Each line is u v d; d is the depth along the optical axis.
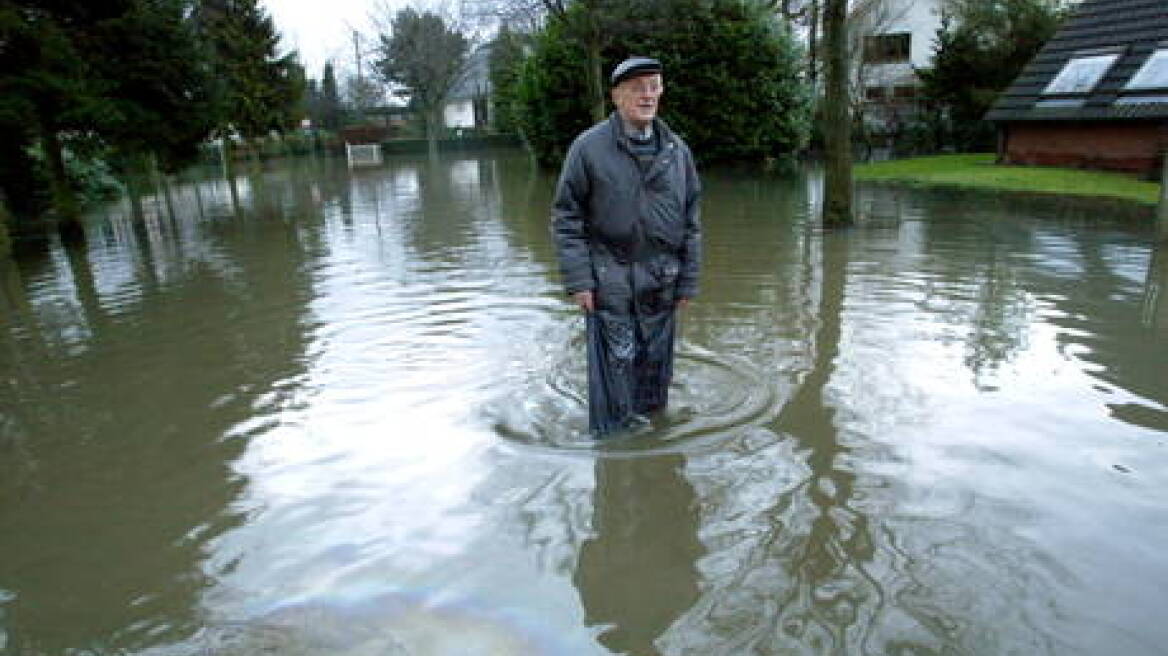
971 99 18.36
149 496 3.66
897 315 5.83
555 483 3.54
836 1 9.38
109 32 12.92
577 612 2.68
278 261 9.70
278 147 41.34
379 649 2.54
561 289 7.28
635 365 4.09
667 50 18.08
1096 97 12.29
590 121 19.72
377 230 12.16
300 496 3.56
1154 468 3.47
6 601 2.91
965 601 2.64
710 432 3.98
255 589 2.89
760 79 17.97
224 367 5.46
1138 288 6.30
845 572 2.82
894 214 10.75
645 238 3.91
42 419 4.71
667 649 2.48
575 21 15.59
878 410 4.16
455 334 5.91
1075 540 2.96
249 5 32.47
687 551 2.99
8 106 10.94
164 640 2.64
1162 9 12.20
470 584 2.86
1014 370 4.66
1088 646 2.41
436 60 39.88
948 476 3.45
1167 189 7.79
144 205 18.84
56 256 11.34
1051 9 18.50
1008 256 7.70
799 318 5.86
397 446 4.01
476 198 16.39
